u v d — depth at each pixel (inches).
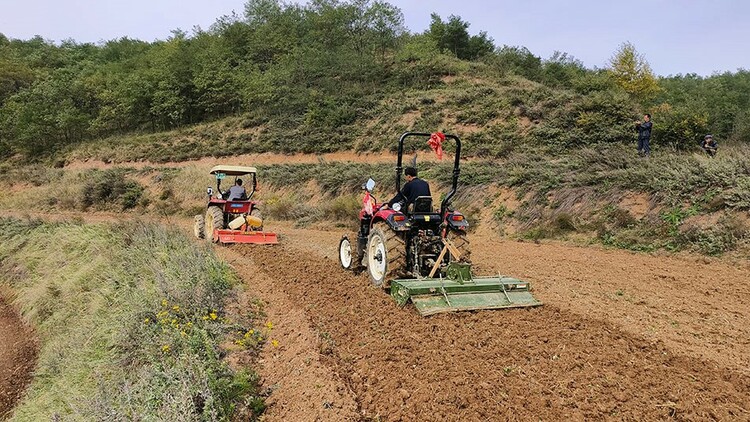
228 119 1603.1
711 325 235.9
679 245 389.1
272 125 1448.1
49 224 712.4
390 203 285.3
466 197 604.1
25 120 1764.3
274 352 227.9
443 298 241.4
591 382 175.2
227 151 1359.5
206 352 214.5
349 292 288.2
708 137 516.4
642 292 292.8
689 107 949.2
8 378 390.0
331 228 647.1
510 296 251.0
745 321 241.3
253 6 2256.4
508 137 1029.8
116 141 1658.5
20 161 1705.2
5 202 1154.0
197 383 189.3
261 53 1947.6
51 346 402.6
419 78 1503.4
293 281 330.3
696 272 335.6
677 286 306.3
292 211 756.0
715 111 1129.4
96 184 1059.3
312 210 731.4
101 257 498.3
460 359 194.1
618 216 447.5
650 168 473.4
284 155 1277.1
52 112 1807.3
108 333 317.1
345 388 183.5
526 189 551.2
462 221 270.2
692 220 402.6
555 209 504.7
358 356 208.5
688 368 186.2
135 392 213.3
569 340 209.9
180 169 1112.8
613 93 1069.8
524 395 167.6
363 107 1386.6
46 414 276.7
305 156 1245.1
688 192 426.6
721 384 172.9
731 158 439.5
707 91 1568.7
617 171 494.6
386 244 264.7
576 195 498.6
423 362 194.5
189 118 1769.2
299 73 1620.3
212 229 501.7
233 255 430.3
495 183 594.6
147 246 446.3
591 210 477.7
